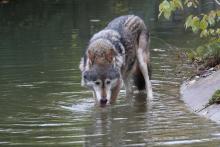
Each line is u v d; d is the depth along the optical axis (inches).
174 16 991.6
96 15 1037.8
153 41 761.6
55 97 495.8
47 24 946.1
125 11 1079.0
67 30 872.3
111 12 1074.1
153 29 860.6
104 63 462.6
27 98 492.7
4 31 883.4
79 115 439.8
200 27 491.2
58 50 707.4
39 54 685.9
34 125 410.0
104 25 911.0
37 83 544.4
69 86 533.0
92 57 464.4
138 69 527.5
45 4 1235.9
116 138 372.5
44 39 794.8
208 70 531.8
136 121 417.1
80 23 942.4
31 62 639.1
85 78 470.3
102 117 432.1
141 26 530.6
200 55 573.3
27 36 828.6
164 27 876.6
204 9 1061.8
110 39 484.4
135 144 357.4
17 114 442.3
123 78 517.0
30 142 367.2
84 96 500.1
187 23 493.4
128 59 507.2
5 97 495.8
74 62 632.4
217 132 377.4
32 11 1126.4
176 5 465.4
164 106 465.1
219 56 542.9
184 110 447.2
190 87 504.7
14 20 1008.2
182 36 789.2
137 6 1150.3
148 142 360.8
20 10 1144.8
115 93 477.1
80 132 389.1
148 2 1210.0
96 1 1278.3
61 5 1216.2
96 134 382.9
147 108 459.5
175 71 586.2
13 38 815.1
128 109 459.2
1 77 570.6
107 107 465.1
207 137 366.6
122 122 415.5
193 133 377.4
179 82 547.5
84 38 792.3
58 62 634.8
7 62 644.7
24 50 716.7
